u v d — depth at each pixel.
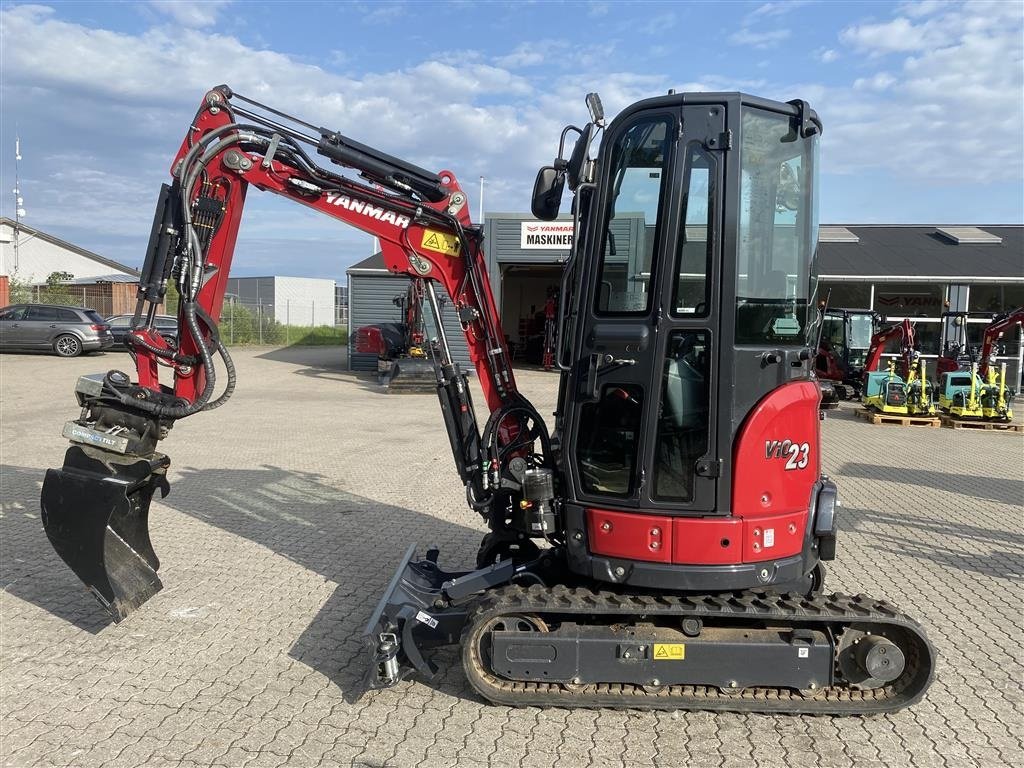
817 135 3.79
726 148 3.51
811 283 3.76
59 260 44.84
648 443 3.66
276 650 4.45
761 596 3.85
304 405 15.10
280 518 7.15
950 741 3.62
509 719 3.76
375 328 21.97
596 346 3.73
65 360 22.36
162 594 5.27
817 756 3.49
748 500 3.62
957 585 5.66
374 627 3.89
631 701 3.72
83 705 3.81
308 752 3.44
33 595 5.17
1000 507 7.98
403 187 4.44
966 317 17.22
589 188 3.73
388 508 7.55
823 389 4.55
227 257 4.54
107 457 4.33
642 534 3.69
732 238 3.54
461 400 4.57
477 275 4.47
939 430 13.84
